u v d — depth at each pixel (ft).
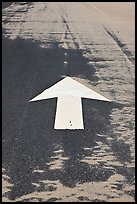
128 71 29.43
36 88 25.49
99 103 23.40
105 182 15.87
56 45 35.65
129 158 17.75
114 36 39.65
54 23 44.37
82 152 18.12
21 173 16.33
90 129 20.29
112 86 26.30
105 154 18.02
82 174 16.37
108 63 31.19
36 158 17.49
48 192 15.11
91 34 40.11
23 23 43.57
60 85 26.03
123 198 14.89
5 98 23.75
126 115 22.04
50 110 22.21
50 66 29.96
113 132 20.12
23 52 33.17
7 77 27.32
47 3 56.65
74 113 21.99
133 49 35.27
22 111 22.06
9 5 53.47
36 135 19.52
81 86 25.94
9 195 14.89
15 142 18.79
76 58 32.14
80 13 50.65
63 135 19.60
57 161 17.30
